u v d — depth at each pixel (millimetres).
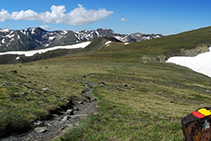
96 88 39562
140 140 9156
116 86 46625
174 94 46906
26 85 24391
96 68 78312
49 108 16406
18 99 16969
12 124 10734
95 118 14562
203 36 144125
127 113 18750
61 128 12156
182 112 24922
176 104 34656
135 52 130125
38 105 16422
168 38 171250
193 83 66438
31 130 11375
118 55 124438
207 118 4660
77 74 58656
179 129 11961
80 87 36719
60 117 15359
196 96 48062
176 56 114875
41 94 21281
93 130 11086
